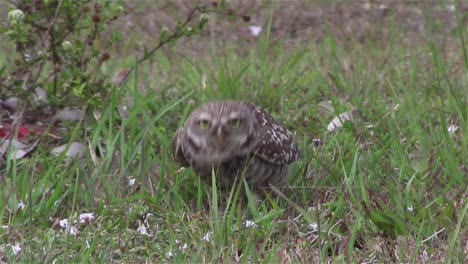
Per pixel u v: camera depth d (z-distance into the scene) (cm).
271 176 1155
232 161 1111
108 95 1408
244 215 1156
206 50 2041
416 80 1681
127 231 1120
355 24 2223
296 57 1738
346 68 1786
